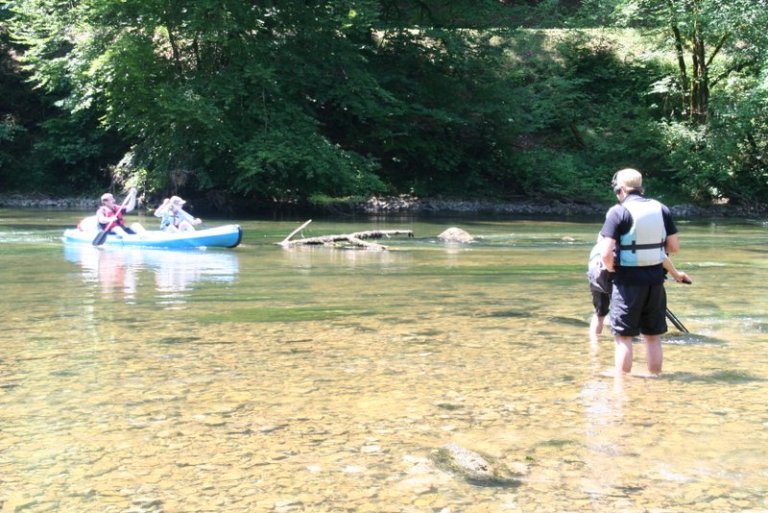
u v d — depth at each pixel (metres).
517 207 28.44
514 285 9.39
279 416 4.14
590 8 34.75
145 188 26.39
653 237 5.05
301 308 7.61
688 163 28.58
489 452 3.62
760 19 26.56
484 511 3.00
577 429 3.95
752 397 4.54
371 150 30.19
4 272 10.51
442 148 30.16
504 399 4.47
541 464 3.48
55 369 5.12
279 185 25.92
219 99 24.30
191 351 5.66
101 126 28.03
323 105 28.52
